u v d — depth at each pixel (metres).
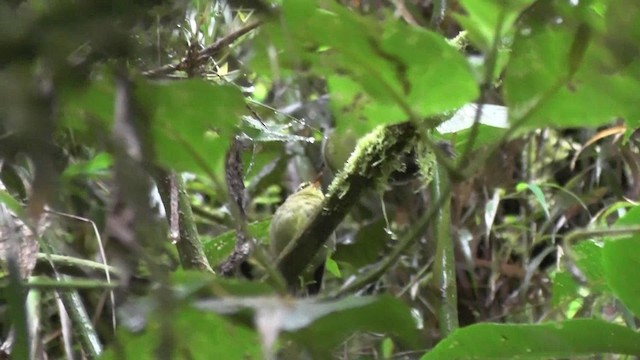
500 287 1.30
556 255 1.26
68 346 0.82
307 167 1.28
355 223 1.17
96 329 0.80
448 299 0.81
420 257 1.15
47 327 0.98
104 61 0.25
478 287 1.30
